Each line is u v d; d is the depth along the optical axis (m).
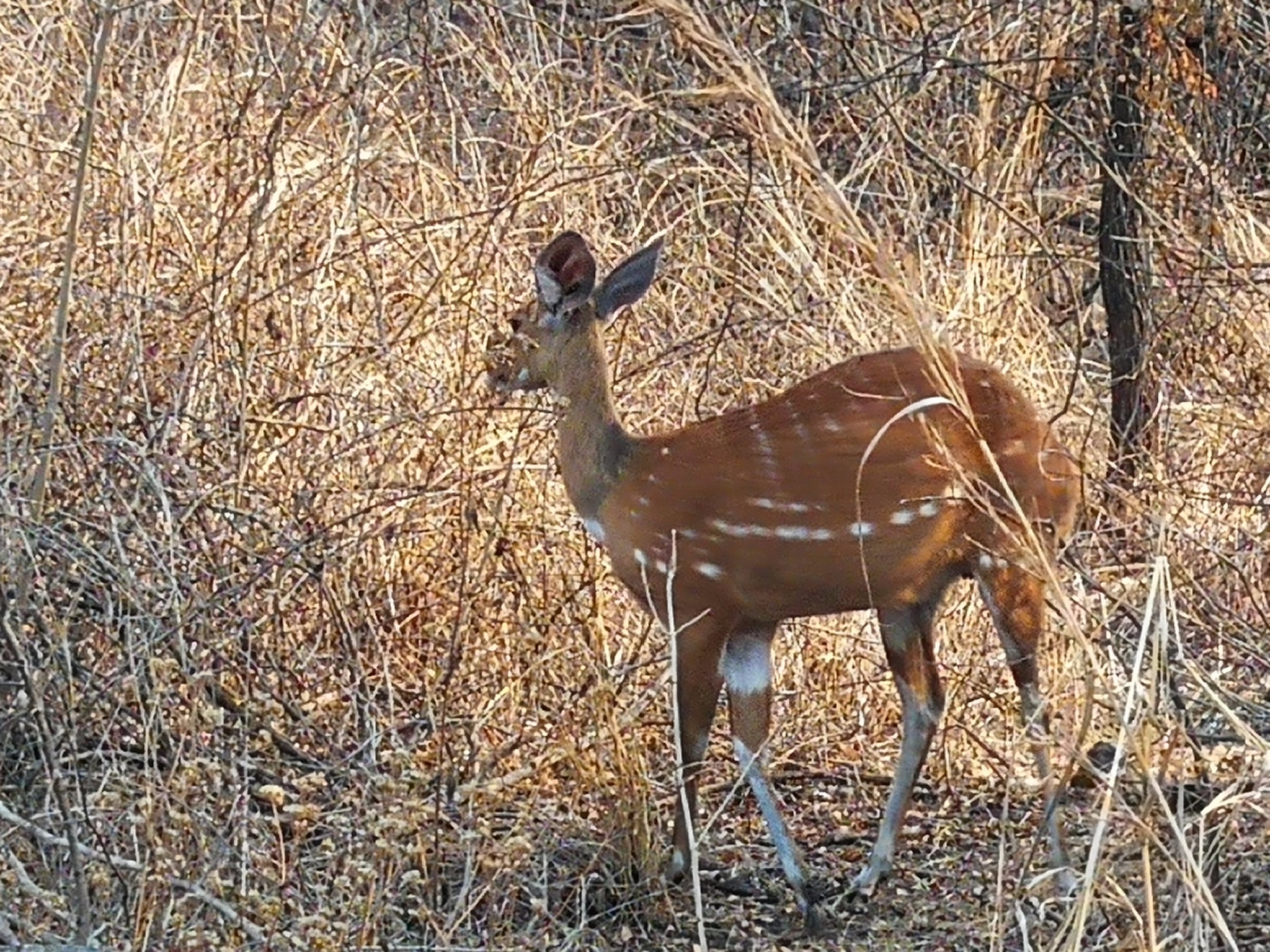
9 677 5.52
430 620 6.29
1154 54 8.11
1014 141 9.30
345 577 6.06
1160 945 4.50
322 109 7.52
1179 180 8.38
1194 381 8.20
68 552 5.47
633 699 6.34
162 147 7.16
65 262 5.62
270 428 6.49
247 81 7.56
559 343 6.10
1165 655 5.01
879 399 5.74
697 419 7.07
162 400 6.51
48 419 5.62
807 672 6.85
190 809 4.82
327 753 5.64
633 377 7.36
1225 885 5.38
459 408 6.25
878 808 6.50
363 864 4.76
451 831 5.40
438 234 7.54
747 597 5.78
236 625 5.82
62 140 7.31
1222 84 8.67
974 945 5.56
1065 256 7.99
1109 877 4.67
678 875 5.89
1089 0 8.66
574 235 6.05
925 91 9.04
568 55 9.65
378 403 6.90
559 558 6.54
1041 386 8.09
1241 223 8.33
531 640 5.98
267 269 6.72
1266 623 6.53
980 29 9.09
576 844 5.79
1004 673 6.80
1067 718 5.48
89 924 4.61
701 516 5.76
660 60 9.45
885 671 6.85
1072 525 5.98
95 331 6.46
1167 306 8.33
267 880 4.80
